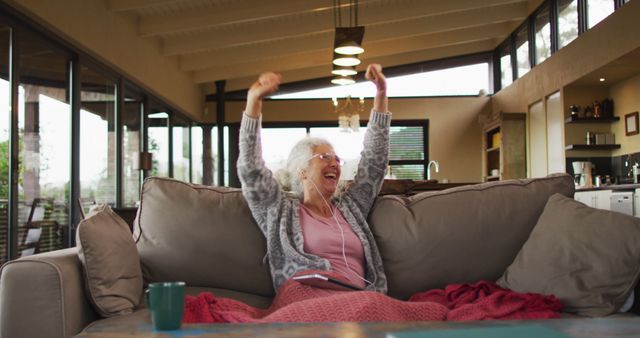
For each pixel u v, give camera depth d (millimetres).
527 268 2020
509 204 2256
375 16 8164
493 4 8117
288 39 9422
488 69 11516
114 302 1858
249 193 2236
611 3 6617
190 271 2242
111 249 1916
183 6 7199
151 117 8609
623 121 7191
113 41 6586
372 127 2398
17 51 4738
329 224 2244
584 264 1858
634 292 1810
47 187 5207
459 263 2195
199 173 11484
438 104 11398
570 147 7430
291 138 11609
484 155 10664
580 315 1780
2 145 4496
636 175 6570
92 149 6254
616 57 6223
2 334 1690
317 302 1639
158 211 2301
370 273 2188
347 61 5953
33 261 1718
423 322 1220
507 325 1184
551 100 8195
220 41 8391
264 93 2154
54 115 5414
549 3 8367
